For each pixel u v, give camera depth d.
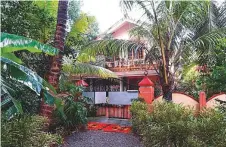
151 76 14.65
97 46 8.60
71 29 9.20
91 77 15.87
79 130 8.11
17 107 3.97
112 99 11.31
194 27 8.91
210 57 8.74
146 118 6.13
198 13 8.28
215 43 7.91
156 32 8.52
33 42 3.75
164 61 8.48
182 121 4.64
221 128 4.21
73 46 9.64
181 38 8.82
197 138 4.28
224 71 7.17
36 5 7.18
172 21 8.16
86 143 6.81
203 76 10.38
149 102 9.03
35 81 3.75
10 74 3.85
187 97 9.03
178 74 12.94
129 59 14.59
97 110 11.77
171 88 8.54
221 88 7.95
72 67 10.66
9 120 4.23
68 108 7.57
